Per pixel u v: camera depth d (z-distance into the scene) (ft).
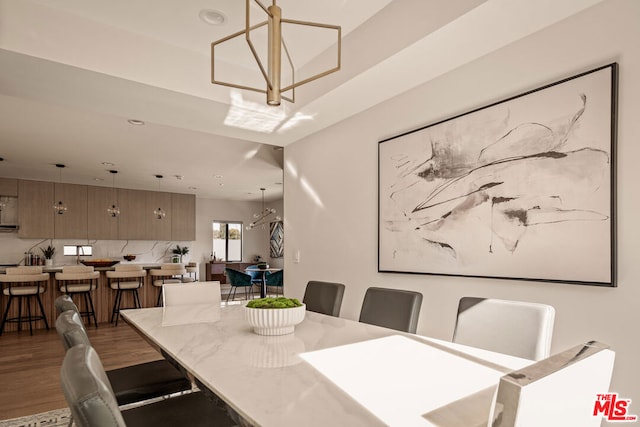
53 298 18.62
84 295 19.36
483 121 7.33
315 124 11.32
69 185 26.35
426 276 8.43
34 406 9.14
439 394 3.32
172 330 6.22
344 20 7.93
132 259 27.78
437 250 8.13
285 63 9.75
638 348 5.28
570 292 6.04
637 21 5.43
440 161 8.12
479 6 5.79
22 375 11.41
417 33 6.75
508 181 6.88
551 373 1.91
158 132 14.96
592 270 5.73
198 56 9.22
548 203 6.30
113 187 28.09
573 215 5.98
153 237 29.71
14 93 8.95
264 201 38.42
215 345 5.17
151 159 19.58
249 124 11.30
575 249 5.94
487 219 7.19
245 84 9.95
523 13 5.97
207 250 34.60
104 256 28.37
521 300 6.69
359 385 3.56
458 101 7.85
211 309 8.54
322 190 11.75
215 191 30.68
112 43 8.05
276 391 3.43
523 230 6.63
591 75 5.82
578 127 5.96
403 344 5.11
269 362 4.34
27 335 16.63
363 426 2.72
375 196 9.83
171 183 26.84
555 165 6.23
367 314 7.31
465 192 7.61
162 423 4.55
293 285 12.96
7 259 24.82
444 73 8.07
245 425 2.97
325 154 11.66
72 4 7.40
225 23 8.10
